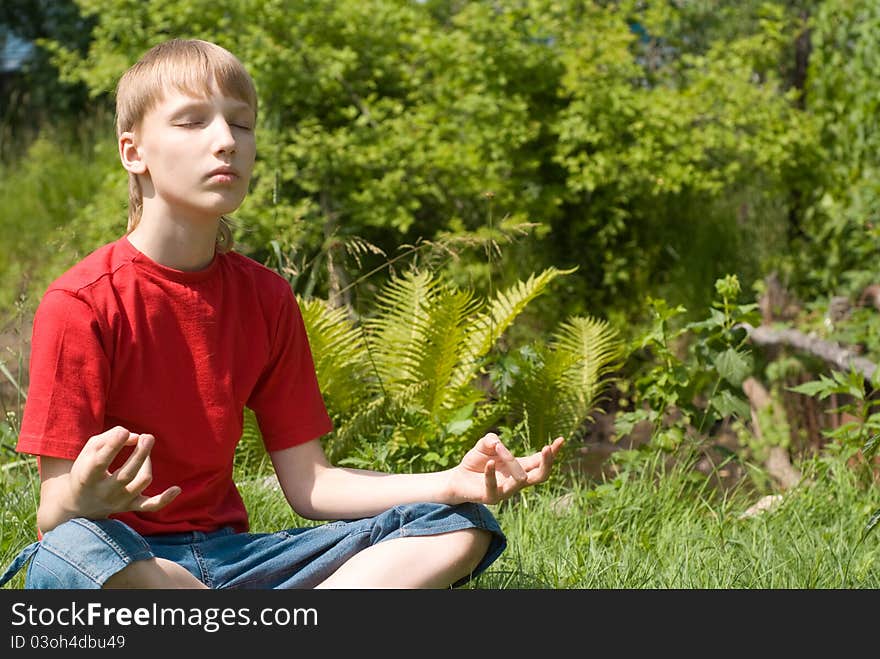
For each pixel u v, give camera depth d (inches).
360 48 332.5
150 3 332.5
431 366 187.3
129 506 85.3
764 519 158.2
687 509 162.6
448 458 173.3
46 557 86.2
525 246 347.3
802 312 323.6
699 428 189.8
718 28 425.4
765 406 270.4
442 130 327.3
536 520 147.7
